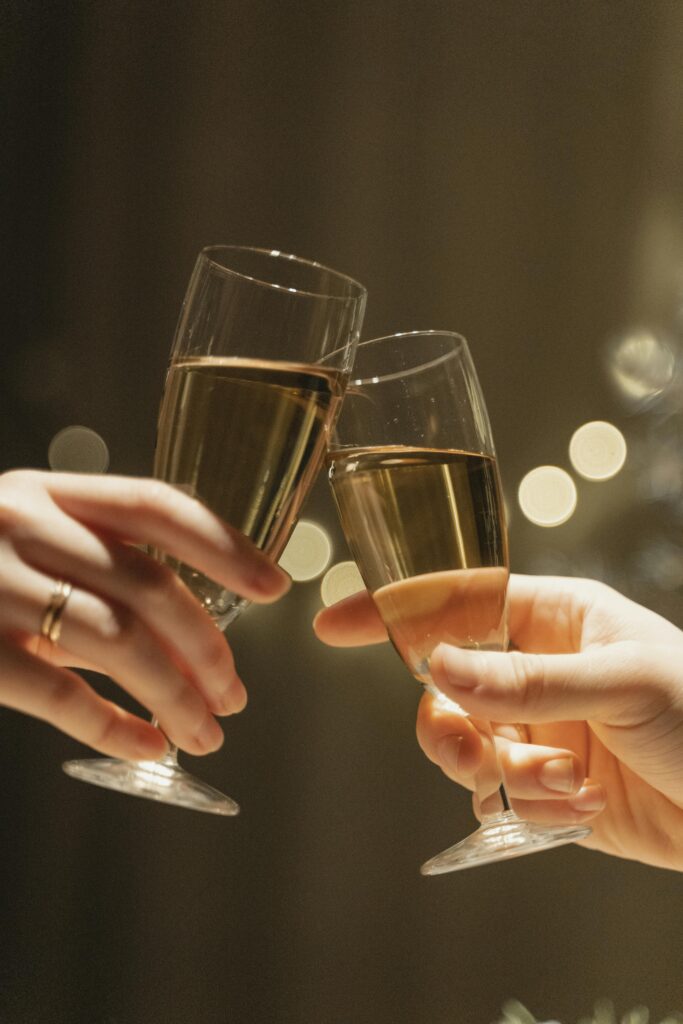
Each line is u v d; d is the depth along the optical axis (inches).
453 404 26.2
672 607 59.9
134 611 23.4
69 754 92.0
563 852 88.0
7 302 93.1
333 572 78.3
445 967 88.2
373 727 91.0
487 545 26.3
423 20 93.3
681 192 91.6
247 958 89.2
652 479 59.6
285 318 24.7
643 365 58.8
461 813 90.0
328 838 90.4
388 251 93.0
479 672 26.2
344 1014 88.6
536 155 92.8
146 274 93.4
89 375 93.2
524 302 92.6
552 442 91.7
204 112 93.5
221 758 90.7
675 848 35.2
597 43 92.5
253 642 91.3
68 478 24.2
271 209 93.1
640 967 86.0
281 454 24.7
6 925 89.7
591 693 27.8
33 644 24.1
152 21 93.9
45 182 93.7
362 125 93.1
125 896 90.3
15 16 93.7
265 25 93.3
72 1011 89.0
